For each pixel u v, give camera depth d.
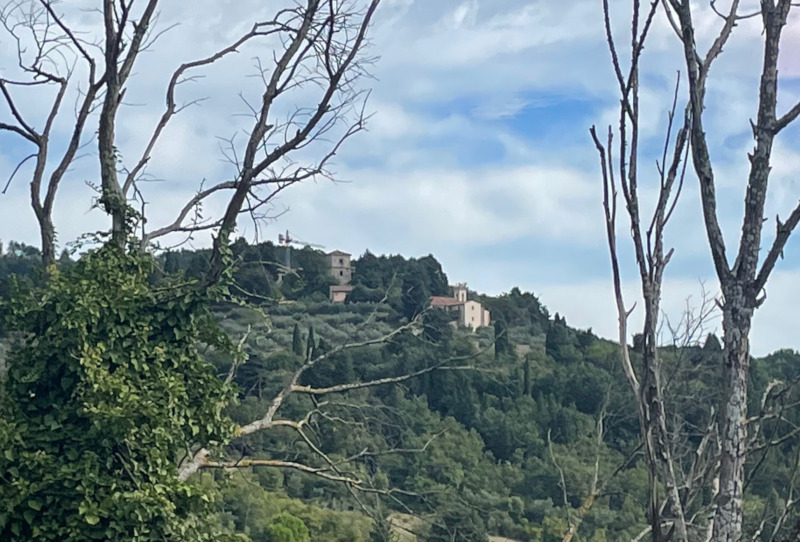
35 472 10.91
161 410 11.65
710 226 4.77
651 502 4.59
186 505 11.58
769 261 4.56
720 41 5.09
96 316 11.61
